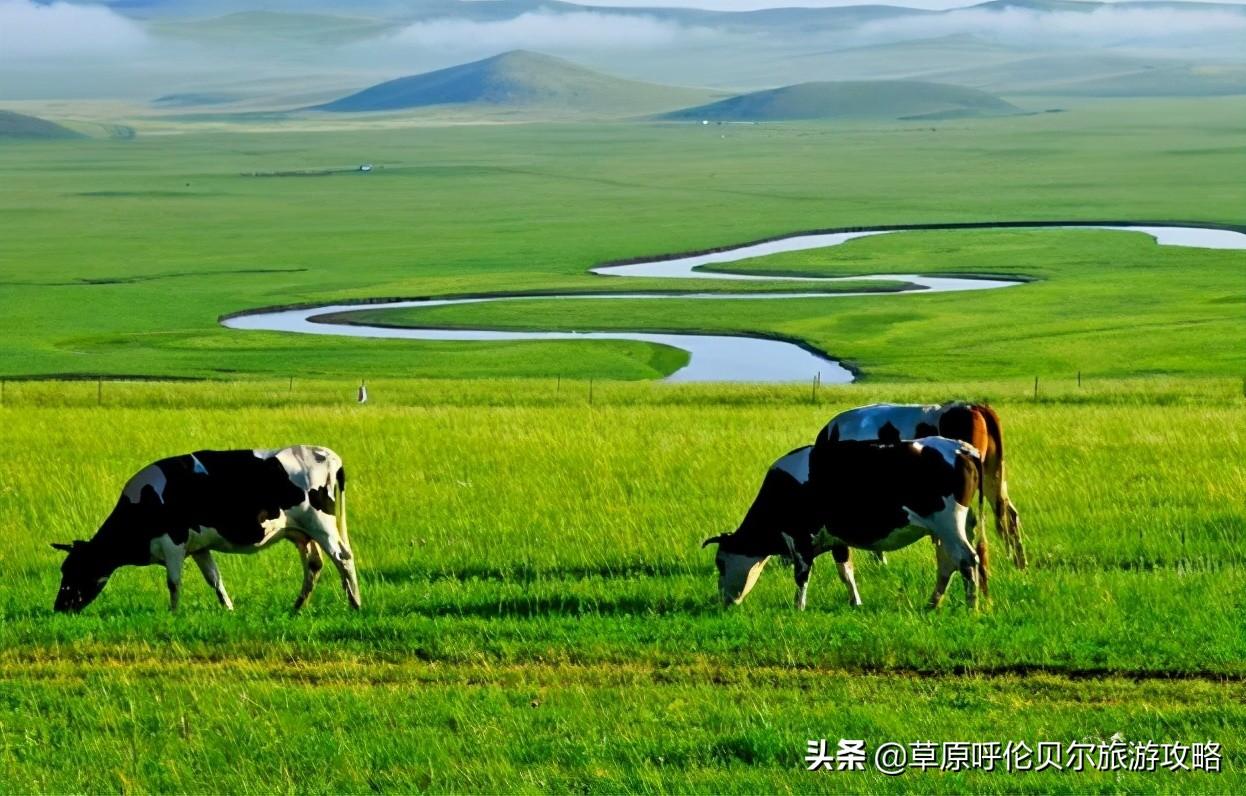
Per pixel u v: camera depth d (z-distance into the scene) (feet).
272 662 54.80
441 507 87.66
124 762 44.04
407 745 44.62
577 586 66.33
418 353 333.62
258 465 63.16
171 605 63.82
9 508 87.66
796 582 63.05
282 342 359.25
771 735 44.09
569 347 341.41
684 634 56.54
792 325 377.09
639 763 42.93
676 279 491.72
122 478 96.78
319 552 65.72
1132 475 94.22
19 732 46.80
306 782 42.39
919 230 651.25
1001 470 71.67
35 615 63.57
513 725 46.32
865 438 74.79
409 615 61.52
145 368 311.06
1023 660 52.42
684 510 84.28
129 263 571.69
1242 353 299.17
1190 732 44.80
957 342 335.88
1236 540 74.23
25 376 297.33
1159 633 54.85
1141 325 354.54
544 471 100.32
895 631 55.36
